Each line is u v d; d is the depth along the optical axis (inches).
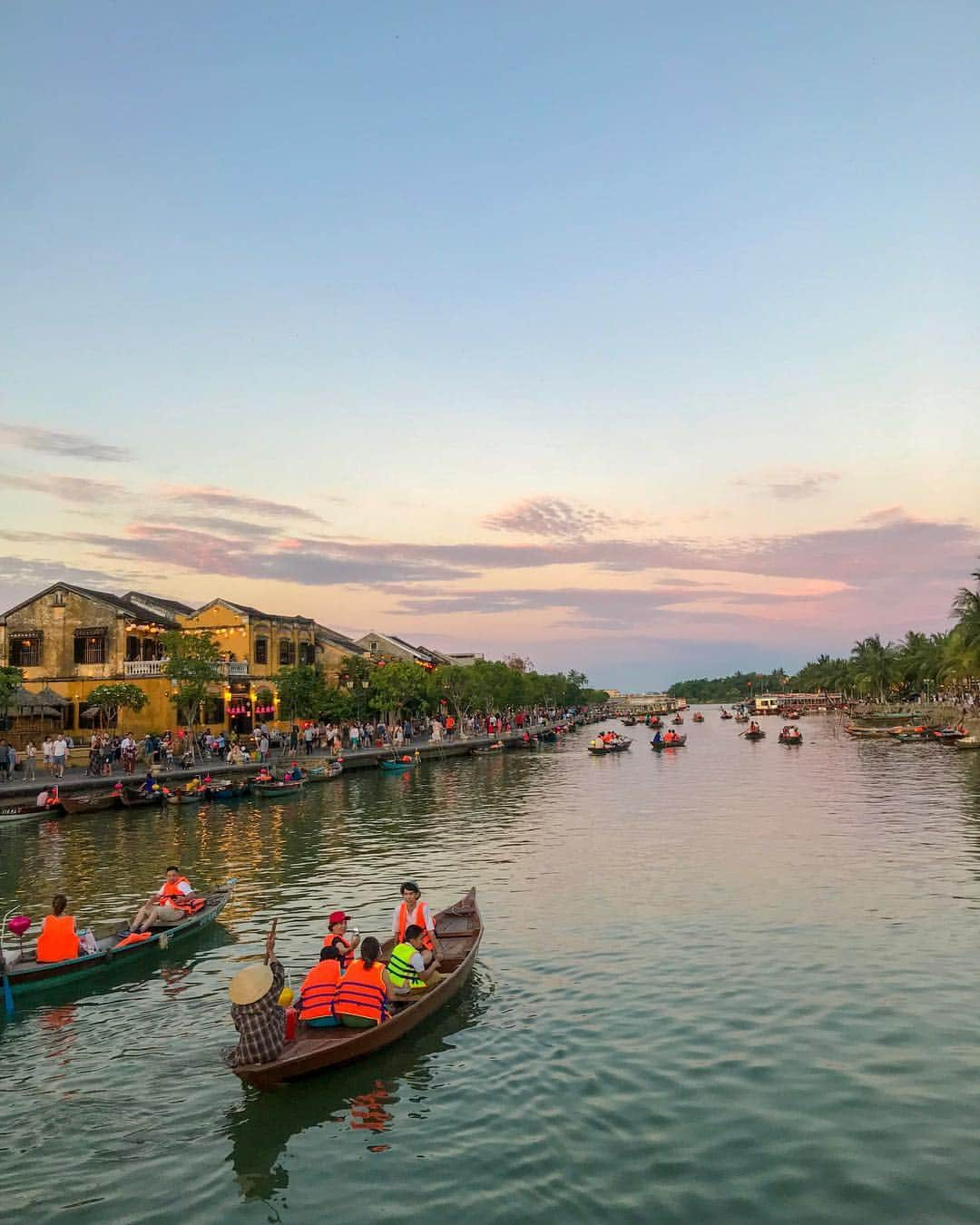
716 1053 475.2
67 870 1041.5
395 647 4055.1
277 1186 364.5
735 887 854.5
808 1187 350.3
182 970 647.1
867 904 773.3
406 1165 376.2
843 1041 486.9
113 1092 452.4
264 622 2726.4
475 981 596.7
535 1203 345.1
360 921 778.2
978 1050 472.1
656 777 2098.9
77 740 2298.2
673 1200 343.6
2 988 575.2
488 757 2891.2
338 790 1875.0
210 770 1892.2
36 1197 362.0
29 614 2534.5
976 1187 348.2
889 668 5295.3
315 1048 452.8
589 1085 441.7
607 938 689.6
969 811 1336.1
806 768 2235.5
